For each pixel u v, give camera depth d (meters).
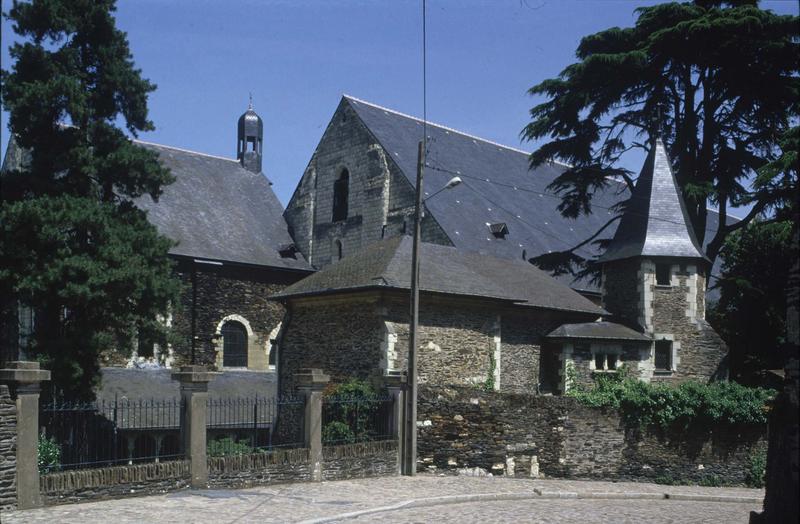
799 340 7.20
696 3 31.41
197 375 14.37
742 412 19.95
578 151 31.77
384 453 17.73
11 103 21.80
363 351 21.61
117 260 21.25
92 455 16.72
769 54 28.56
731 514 14.66
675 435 20.05
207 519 11.44
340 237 35.03
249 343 32.38
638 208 28.89
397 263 22.52
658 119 30.19
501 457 18.81
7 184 22.20
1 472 11.57
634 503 16.06
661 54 30.16
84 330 20.98
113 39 23.92
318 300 22.94
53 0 22.61
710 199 29.20
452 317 22.28
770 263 30.39
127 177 23.12
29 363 11.90
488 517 12.94
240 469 14.93
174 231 32.09
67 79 21.88
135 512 11.78
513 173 39.47
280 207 38.75
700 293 27.91
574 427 19.52
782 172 25.48
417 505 14.15
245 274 32.72
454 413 18.70
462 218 31.91
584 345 24.89
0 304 21.64
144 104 24.17
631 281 27.91
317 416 16.53
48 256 20.64
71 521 10.89
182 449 14.39
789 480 7.29
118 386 26.88
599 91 31.20
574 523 12.60
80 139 22.69
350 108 35.47
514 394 19.19
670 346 27.25
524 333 24.50
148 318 22.41
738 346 29.94
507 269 27.14
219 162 38.56
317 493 14.69
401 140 35.16
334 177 35.94
